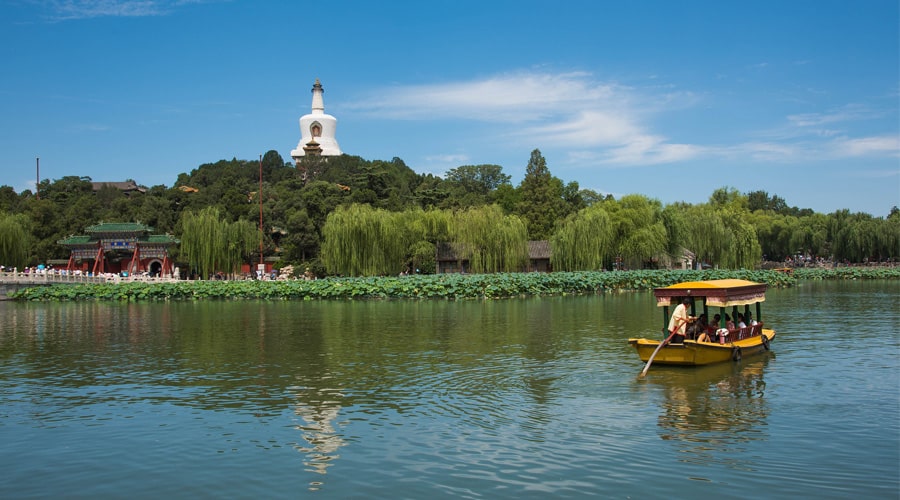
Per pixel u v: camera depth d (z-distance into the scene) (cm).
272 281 6656
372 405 1881
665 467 1377
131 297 6350
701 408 1809
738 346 2450
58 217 10644
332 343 3047
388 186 12575
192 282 6738
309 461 1434
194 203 12112
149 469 1404
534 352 2734
